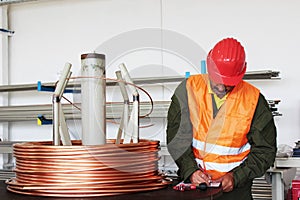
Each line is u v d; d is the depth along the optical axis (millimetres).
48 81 4891
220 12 4203
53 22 4871
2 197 1402
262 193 3863
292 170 3586
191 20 4309
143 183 1487
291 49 3973
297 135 3959
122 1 4594
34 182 1442
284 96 3996
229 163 2215
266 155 2170
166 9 4414
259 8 4062
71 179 1399
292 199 3295
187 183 1642
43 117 3848
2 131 4918
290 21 3975
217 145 2205
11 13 5070
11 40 5039
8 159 4926
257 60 4066
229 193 2082
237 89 2244
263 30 4051
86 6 4738
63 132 1596
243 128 2201
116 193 1417
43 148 1415
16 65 5016
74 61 4785
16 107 4277
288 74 3984
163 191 1494
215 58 2111
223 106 2158
